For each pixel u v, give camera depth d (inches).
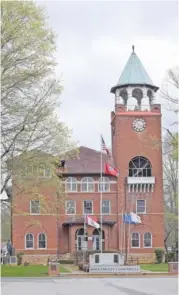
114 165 3412.9
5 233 4746.6
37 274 1867.6
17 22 1657.2
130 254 3225.9
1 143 1737.2
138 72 3486.7
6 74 1663.4
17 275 1825.8
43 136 1798.7
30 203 3157.0
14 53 1676.9
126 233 3265.3
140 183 3307.1
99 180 3331.7
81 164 3385.8
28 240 3159.5
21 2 1652.3
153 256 3225.9
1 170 1744.6
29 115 1734.7
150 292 1220.5
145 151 3376.0
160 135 3385.8
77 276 1840.6
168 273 1895.9
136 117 3400.6
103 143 2797.7
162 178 3346.5
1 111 1695.4
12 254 3029.0
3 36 1635.1
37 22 1675.7
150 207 3309.5
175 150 1897.1
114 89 3499.0
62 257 3179.1
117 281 1608.0
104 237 3262.8
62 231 3277.6
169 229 3922.2
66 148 1855.3
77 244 3257.9
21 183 1806.1
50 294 1187.3
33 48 1702.8
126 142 3378.4
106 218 3297.2
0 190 1727.4
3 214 3024.1
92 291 1257.4
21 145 1769.2
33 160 1777.8
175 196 3400.6
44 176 1908.2
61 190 2089.1
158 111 3420.3
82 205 3302.2
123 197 3319.4
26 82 1716.3
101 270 1914.4
